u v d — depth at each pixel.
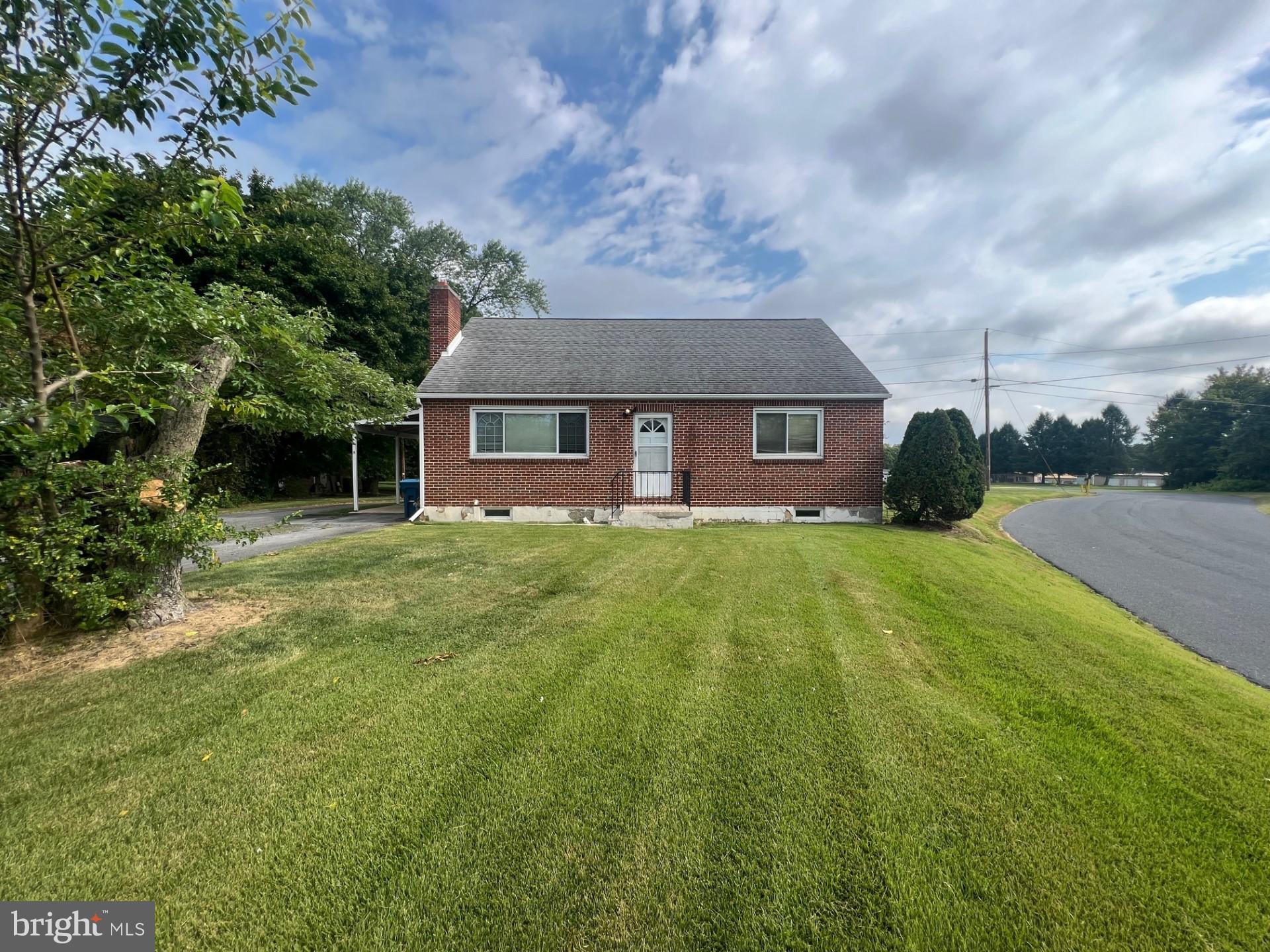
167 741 2.81
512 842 2.12
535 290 37.19
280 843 2.12
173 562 4.52
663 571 6.44
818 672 3.70
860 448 12.37
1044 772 2.64
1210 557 10.81
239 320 4.40
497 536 9.13
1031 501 25.14
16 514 3.52
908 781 2.53
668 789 2.45
